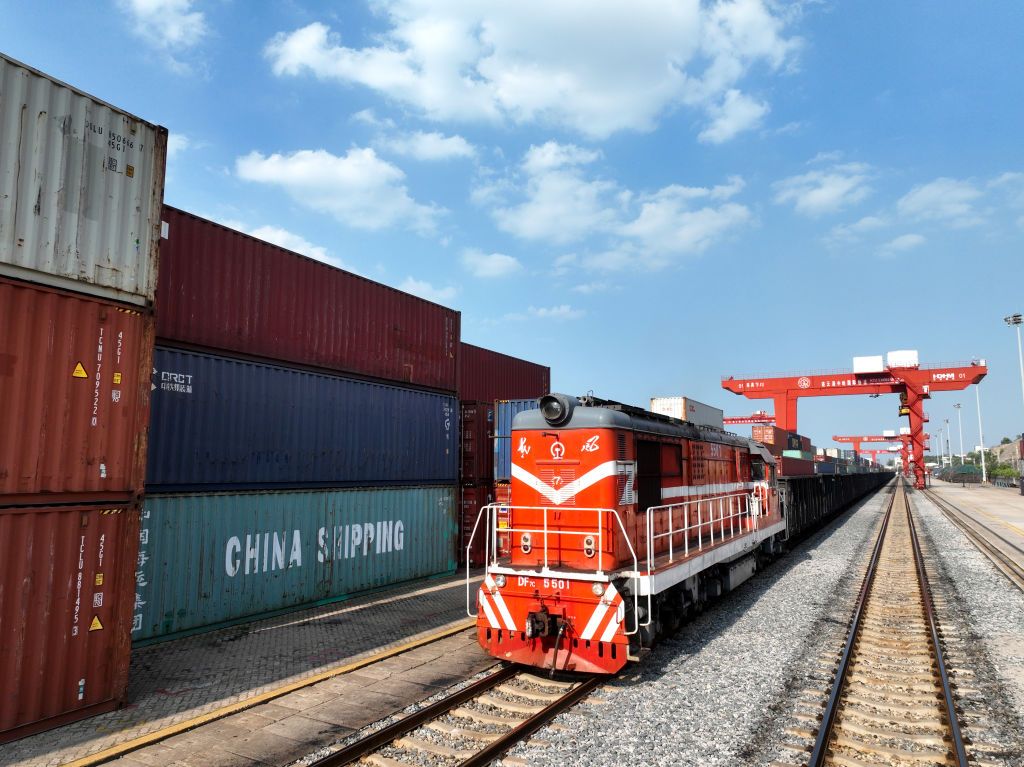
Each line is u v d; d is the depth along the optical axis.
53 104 6.91
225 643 9.98
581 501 9.16
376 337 14.70
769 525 16.86
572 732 6.58
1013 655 9.51
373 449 14.27
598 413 9.30
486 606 8.84
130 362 7.52
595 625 8.07
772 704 7.39
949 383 52.12
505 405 17.22
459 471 17.98
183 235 10.62
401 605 12.81
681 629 10.81
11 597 6.31
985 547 22.14
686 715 7.05
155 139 8.00
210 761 5.98
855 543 23.12
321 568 12.73
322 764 5.69
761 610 12.19
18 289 6.53
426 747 6.23
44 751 6.10
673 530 11.13
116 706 7.21
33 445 6.57
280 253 12.45
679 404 16.67
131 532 7.43
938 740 6.51
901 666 8.98
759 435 26.67
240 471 11.27
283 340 12.37
